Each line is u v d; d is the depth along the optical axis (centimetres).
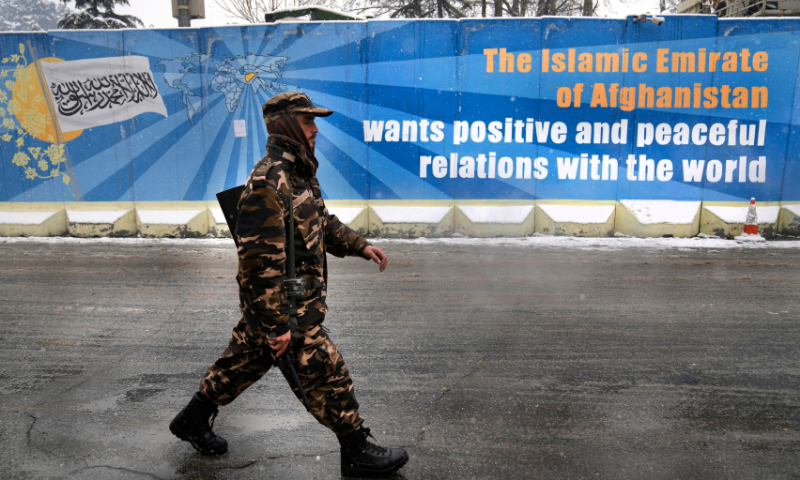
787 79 823
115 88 870
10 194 900
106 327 452
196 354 394
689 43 820
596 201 857
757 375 354
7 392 333
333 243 260
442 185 861
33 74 875
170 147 875
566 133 845
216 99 861
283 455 262
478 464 254
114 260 711
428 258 709
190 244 821
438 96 845
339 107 852
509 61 834
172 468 251
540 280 595
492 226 851
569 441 275
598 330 440
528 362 377
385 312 487
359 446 238
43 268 665
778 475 245
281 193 211
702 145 841
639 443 273
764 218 841
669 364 372
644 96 834
